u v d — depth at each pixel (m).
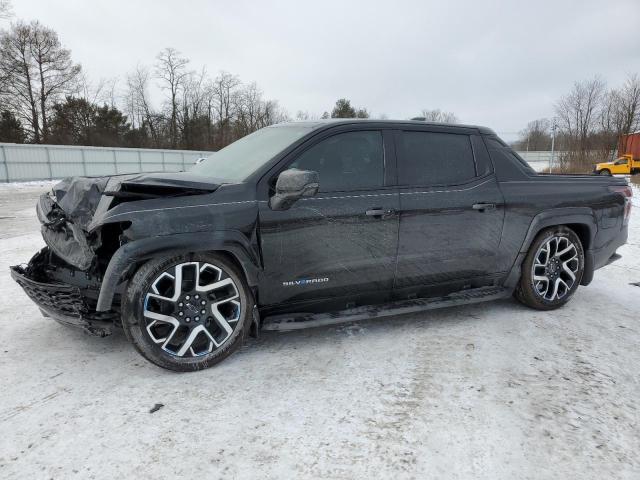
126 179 2.85
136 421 2.39
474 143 3.77
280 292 3.09
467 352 3.22
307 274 3.12
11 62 47.16
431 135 3.60
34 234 7.93
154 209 2.69
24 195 18.14
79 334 3.48
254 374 2.88
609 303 4.30
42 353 3.17
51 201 3.12
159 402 2.57
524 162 4.01
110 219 2.58
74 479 1.98
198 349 2.94
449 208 3.48
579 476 2.01
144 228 2.64
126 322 2.70
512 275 3.89
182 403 2.56
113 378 2.83
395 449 2.18
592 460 2.12
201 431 2.31
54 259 3.21
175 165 39.25
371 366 3.00
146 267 2.70
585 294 4.59
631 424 2.40
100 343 3.32
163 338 2.82
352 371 2.94
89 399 2.59
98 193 2.90
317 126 3.27
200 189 2.85
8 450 2.16
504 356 3.17
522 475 2.02
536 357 3.16
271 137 3.48
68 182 3.13
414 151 3.49
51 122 49.16
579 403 2.59
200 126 55.69
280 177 2.76
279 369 2.95
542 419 2.43
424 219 3.40
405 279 3.46
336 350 3.24
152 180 2.78
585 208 4.04
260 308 3.10
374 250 3.27
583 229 4.14
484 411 2.50
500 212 3.68
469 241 3.60
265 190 2.98
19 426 2.35
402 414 2.47
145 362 3.04
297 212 3.01
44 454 2.14
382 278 3.37
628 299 4.43
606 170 26.83
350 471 2.03
